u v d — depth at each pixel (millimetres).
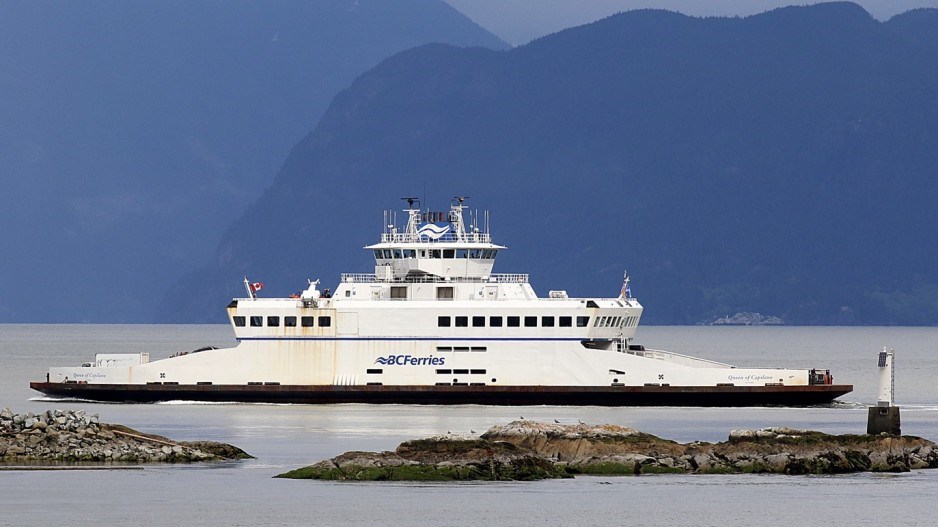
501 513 198250
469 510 199875
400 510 199625
